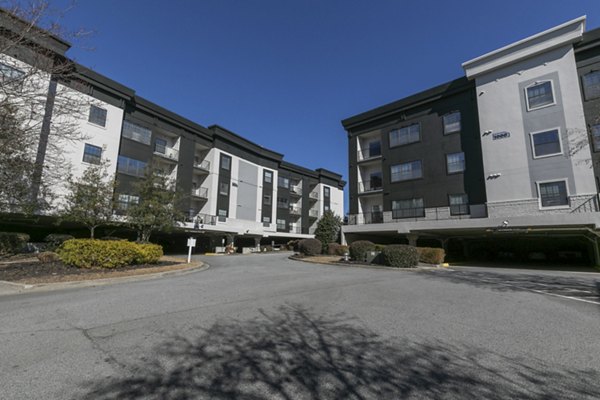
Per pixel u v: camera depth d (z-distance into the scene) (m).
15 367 3.28
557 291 8.18
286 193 44.31
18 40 9.10
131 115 25.88
